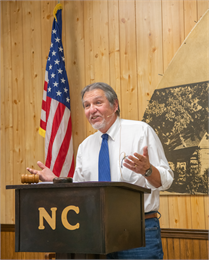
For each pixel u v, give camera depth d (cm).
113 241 103
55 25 304
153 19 285
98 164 184
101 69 303
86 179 191
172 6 277
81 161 201
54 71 295
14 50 347
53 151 283
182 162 257
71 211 105
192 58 262
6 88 348
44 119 300
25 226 112
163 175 157
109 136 188
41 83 331
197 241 248
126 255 160
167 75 271
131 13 295
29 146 330
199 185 249
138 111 283
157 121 270
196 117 256
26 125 334
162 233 260
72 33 319
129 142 183
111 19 303
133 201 121
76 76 313
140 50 288
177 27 274
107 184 99
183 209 255
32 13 342
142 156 128
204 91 255
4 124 345
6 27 353
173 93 266
